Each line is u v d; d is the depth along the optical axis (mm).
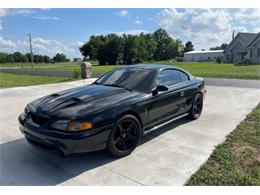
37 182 2543
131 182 2525
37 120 2852
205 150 3266
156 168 2801
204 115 5133
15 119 5008
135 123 3221
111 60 60625
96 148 2781
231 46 38094
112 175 2668
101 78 4324
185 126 4359
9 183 2523
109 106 2938
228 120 4719
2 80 15180
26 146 3494
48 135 2635
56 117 2705
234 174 2609
